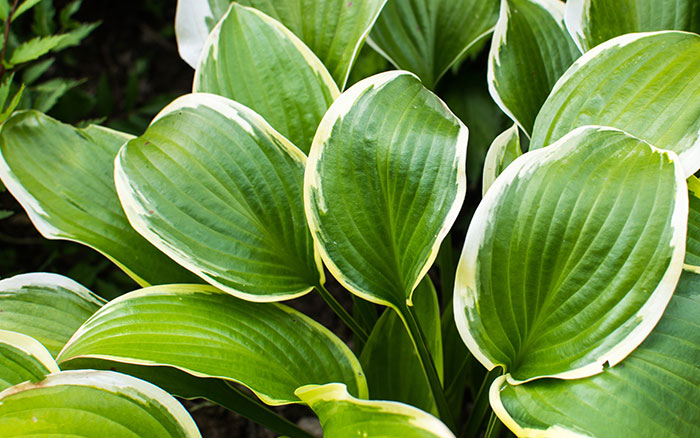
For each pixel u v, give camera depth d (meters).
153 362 0.92
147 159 0.98
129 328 0.95
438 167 0.94
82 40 1.67
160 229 0.97
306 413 1.29
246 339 0.97
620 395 0.88
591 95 0.98
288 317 0.99
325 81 1.03
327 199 0.96
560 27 1.08
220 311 0.98
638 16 1.06
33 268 1.34
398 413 0.87
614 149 0.91
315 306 1.42
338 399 0.89
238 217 0.99
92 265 1.32
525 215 0.91
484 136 1.32
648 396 0.88
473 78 1.34
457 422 1.13
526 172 0.92
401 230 0.96
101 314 0.95
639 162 0.90
